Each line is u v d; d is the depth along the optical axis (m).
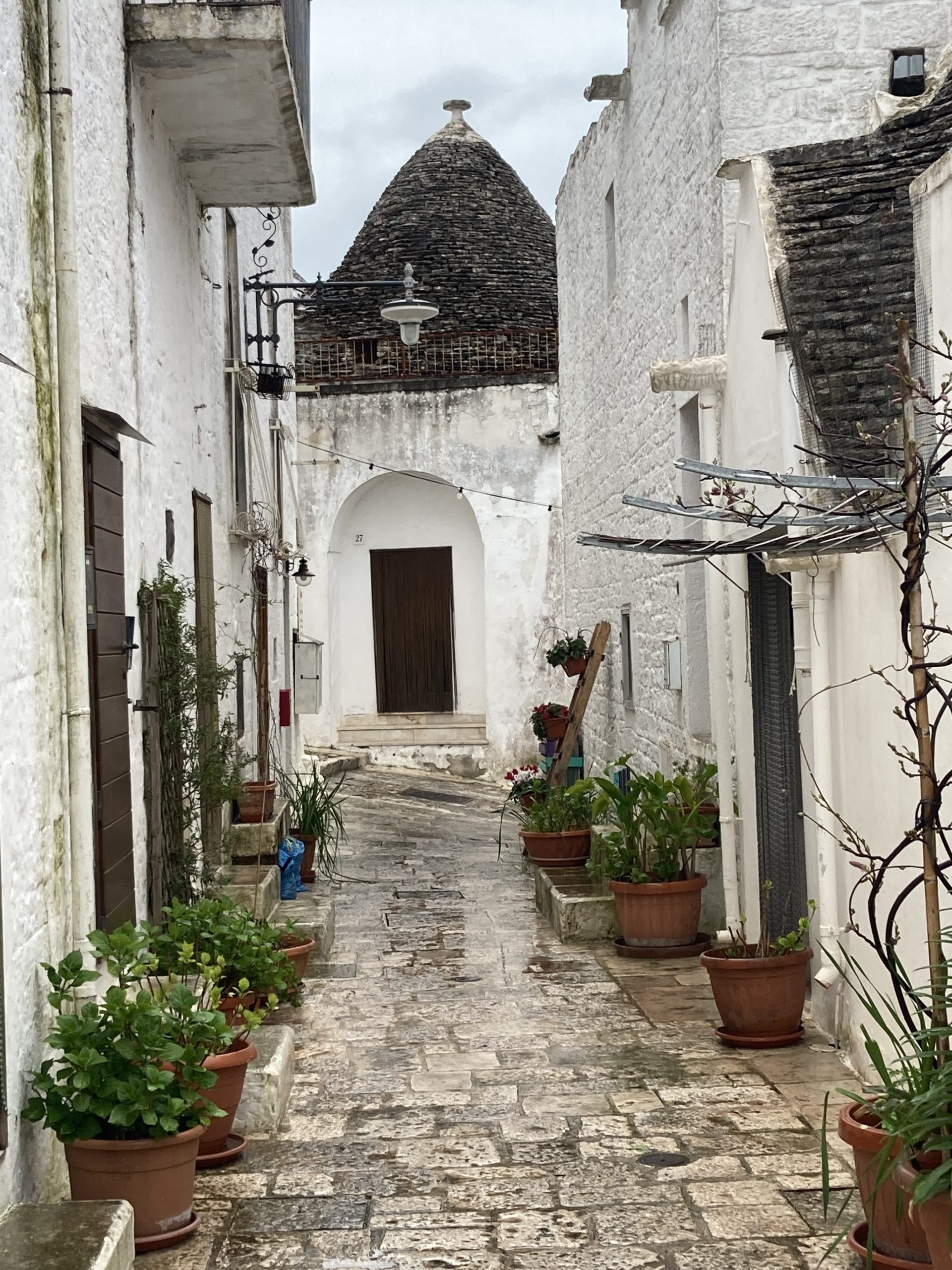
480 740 22.31
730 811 8.66
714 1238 4.78
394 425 22.20
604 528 15.06
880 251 6.86
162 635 7.80
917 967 5.44
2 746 4.50
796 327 6.59
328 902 10.71
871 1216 4.18
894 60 8.98
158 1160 4.68
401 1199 5.18
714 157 9.23
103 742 6.18
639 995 8.32
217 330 11.00
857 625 6.22
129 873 6.75
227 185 9.73
